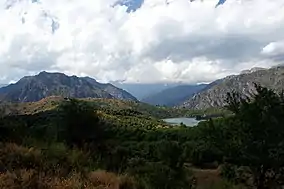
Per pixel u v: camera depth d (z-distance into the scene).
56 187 7.02
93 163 10.84
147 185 10.17
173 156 13.27
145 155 16.61
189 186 13.00
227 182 13.77
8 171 7.25
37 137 12.71
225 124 13.73
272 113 12.77
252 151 12.54
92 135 16.05
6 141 10.50
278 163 12.43
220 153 14.05
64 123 15.83
